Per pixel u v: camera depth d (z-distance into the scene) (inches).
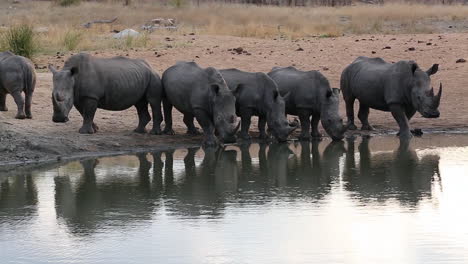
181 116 818.2
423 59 1056.2
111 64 709.3
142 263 400.5
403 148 697.0
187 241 432.5
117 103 709.9
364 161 639.8
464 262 396.5
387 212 484.4
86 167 618.2
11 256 413.4
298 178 578.9
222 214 482.6
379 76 765.9
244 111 726.5
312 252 412.8
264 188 548.7
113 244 429.4
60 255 413.4
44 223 469.4
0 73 734.5
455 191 535.2
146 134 736.3
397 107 754.2
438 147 698.2
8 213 490.3
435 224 458.9
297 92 740.0
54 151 660.1
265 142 733.9
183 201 514.9
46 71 988.6
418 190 539.2
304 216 476.7
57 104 665.0
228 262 399.2
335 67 1030.4
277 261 399.5
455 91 914.7
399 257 404.2
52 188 550.9
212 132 710.5
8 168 616.4
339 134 730.2
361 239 432.5
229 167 619.2
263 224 461.4
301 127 748.6
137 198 522.6
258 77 727.7
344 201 511.2
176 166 622.5
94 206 504.1
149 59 1074.1
